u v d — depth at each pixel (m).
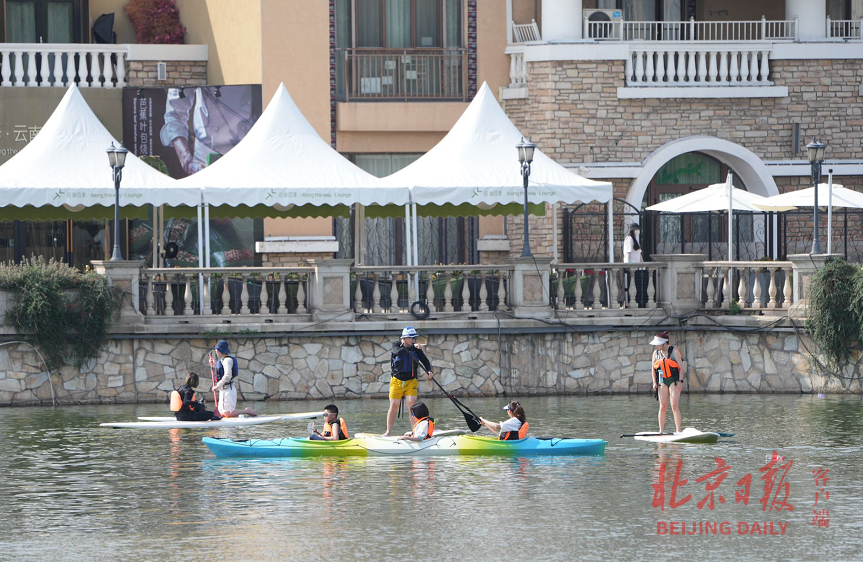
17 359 58.97
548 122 78.75
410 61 80.94
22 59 79.81
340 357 61.84
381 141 80.88
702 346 64.38
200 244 63.25
